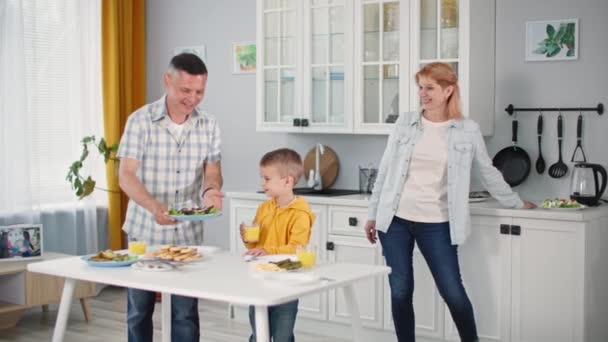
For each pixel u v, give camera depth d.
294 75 4.93
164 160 3.43
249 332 4.80
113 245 5.82
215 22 5.77
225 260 3.11
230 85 5.72
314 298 4.73
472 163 3.96
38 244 5.02
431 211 3.78
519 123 4.52
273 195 3.30
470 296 4.16
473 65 4.31
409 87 4.49
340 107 4.78
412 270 3.92
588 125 4.34
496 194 3.97
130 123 3.37
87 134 5.71
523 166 4.50
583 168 4.11
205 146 3.51
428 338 4.33
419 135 3.82
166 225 3.38
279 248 3.21
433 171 3.79
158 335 4.71
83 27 5.68
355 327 3.00
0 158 5.20
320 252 4.67
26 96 5.28
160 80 6.09
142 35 6.07
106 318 5.13
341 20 4.73
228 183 5.77
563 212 3.88
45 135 5.52
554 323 3.94
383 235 3.91
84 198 5.66
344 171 5.14
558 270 3.91
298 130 4.92
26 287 4.72
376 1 4.59
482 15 4.42
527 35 4.47
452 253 3.79
